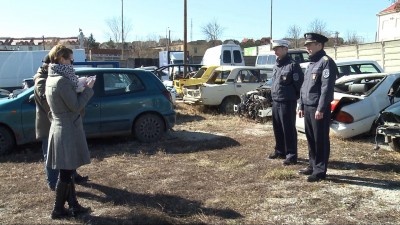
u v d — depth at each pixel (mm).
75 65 14422
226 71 13781
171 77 20062
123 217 4500
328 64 5465
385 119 6914
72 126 4336
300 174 6008
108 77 8211
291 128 6523
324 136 5625
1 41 43000
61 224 4375
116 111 8141
